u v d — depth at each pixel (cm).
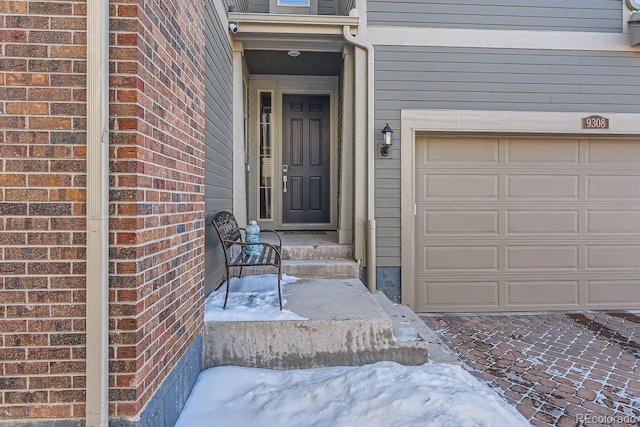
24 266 150
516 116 437
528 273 455
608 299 460
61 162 150
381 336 262
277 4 520
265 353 255
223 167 375
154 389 171
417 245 447
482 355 321
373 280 419
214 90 329
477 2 434
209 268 323
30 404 150
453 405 198
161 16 181
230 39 419
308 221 557
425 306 448
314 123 559
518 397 252
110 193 153
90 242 150
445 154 450
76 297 151
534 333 378
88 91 150
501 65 437
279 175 552
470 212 451
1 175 149
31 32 150
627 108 447
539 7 439
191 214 228
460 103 435
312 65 512
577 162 458
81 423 151
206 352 253
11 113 150
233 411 205
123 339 153
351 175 445
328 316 267
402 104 431
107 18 152
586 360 312
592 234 459
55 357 151
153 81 170
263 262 296
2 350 150
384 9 428
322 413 199
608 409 239
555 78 441
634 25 441
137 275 154
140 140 156
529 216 455
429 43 431
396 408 197
